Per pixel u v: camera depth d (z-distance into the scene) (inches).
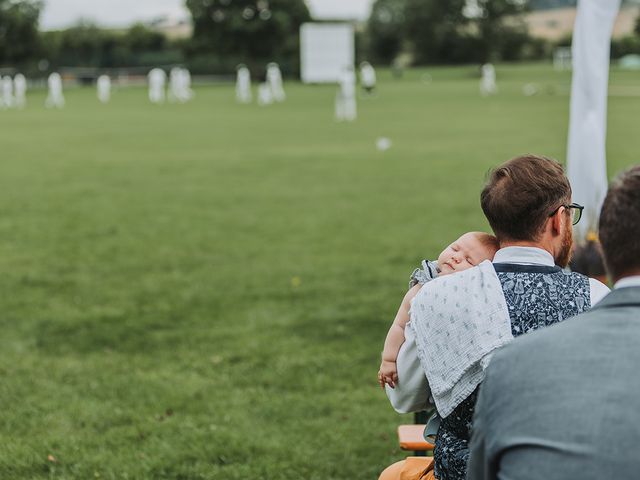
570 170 253.0
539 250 115.7
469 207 613.3
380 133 1192.2
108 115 1710.1
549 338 79.4
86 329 345.7
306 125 1365.7
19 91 2122.3
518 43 4101.9
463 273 116.3
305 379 285.7
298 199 658.2
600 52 246.7
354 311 363.6
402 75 3467.0
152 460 223.8
